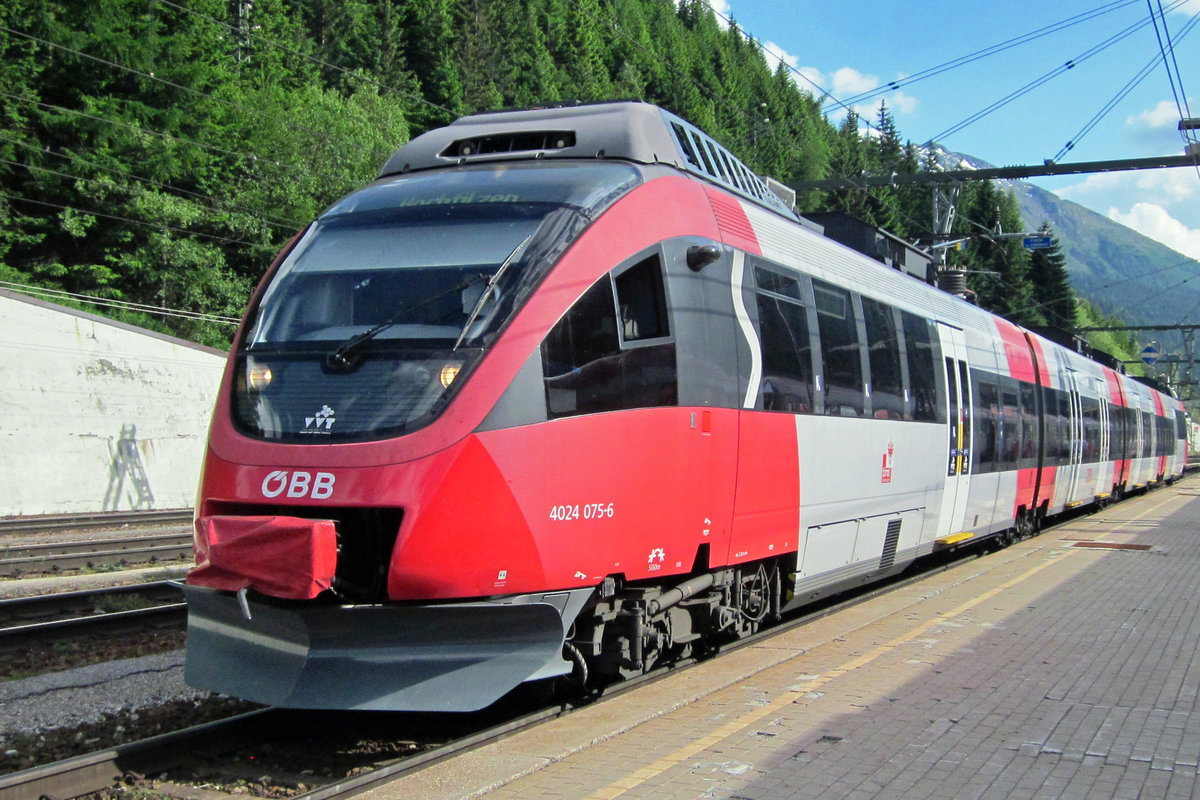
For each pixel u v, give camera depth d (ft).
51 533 56.85
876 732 18.80
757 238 26.25
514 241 20.25
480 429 18.19
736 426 23.85
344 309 20.17
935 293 41.06
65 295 91.25
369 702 17.94
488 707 22.04
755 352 24.93
